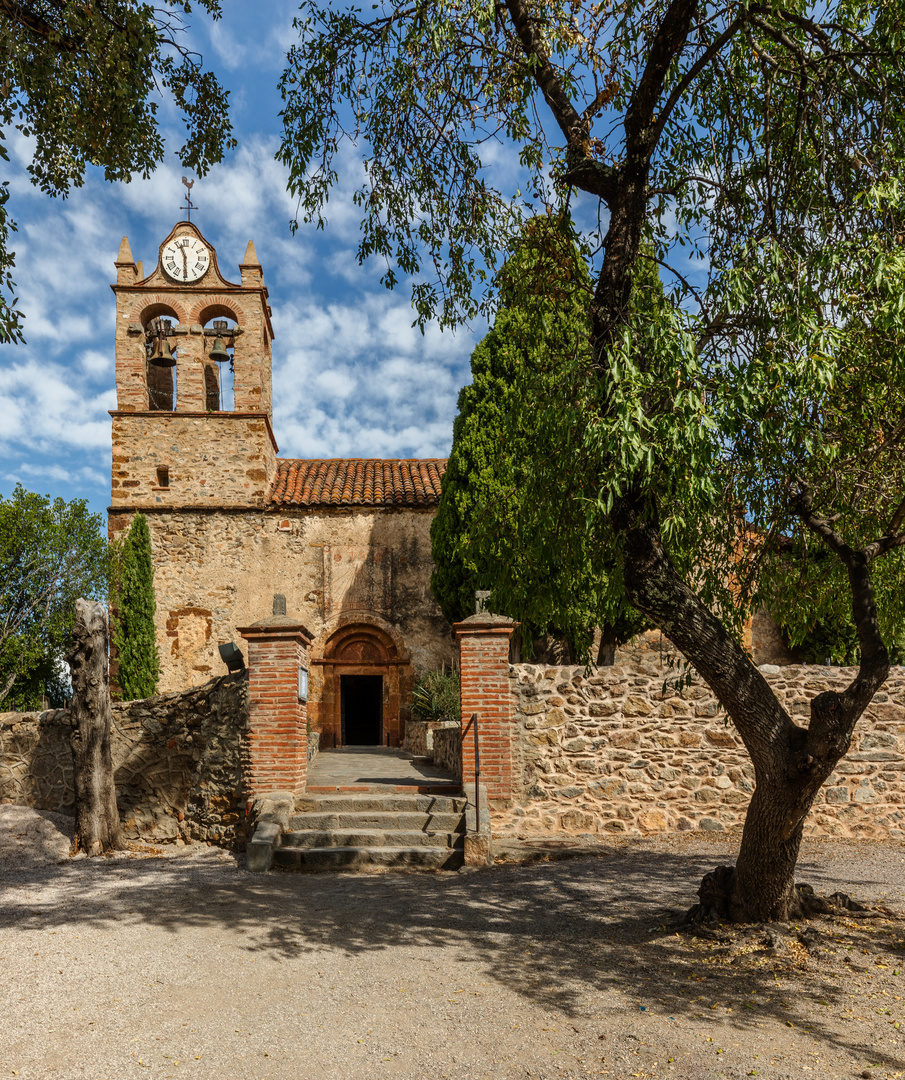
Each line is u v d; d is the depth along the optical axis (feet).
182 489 59.93
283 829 28.53
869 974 16.05
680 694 32.81
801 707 32.78
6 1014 14.78
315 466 69.10
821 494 20.39
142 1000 15.38
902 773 32.14
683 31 17.98
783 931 18.28
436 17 20.24
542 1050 13.09
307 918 20.90
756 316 17.48
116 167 24.93
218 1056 13.02
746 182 21.34
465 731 32.22
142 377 61.26
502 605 22.38
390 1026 14.12
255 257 62.23
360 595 60.54
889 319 16.22
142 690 55.47
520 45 22.15
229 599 59.11
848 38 20.42
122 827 33.30
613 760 32.40
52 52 21.43
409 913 21.27
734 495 19.08
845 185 19.47
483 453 50.75
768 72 20.31
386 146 24.26
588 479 18.21
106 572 56.39
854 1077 12.05
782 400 15.87
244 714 31.78
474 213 24.41
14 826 32.07
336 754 51.85
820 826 31.83
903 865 26.27
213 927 20.15
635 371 15.51
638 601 18.20
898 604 22.99
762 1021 13.99
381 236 24.93
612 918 20.31
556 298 22.75
